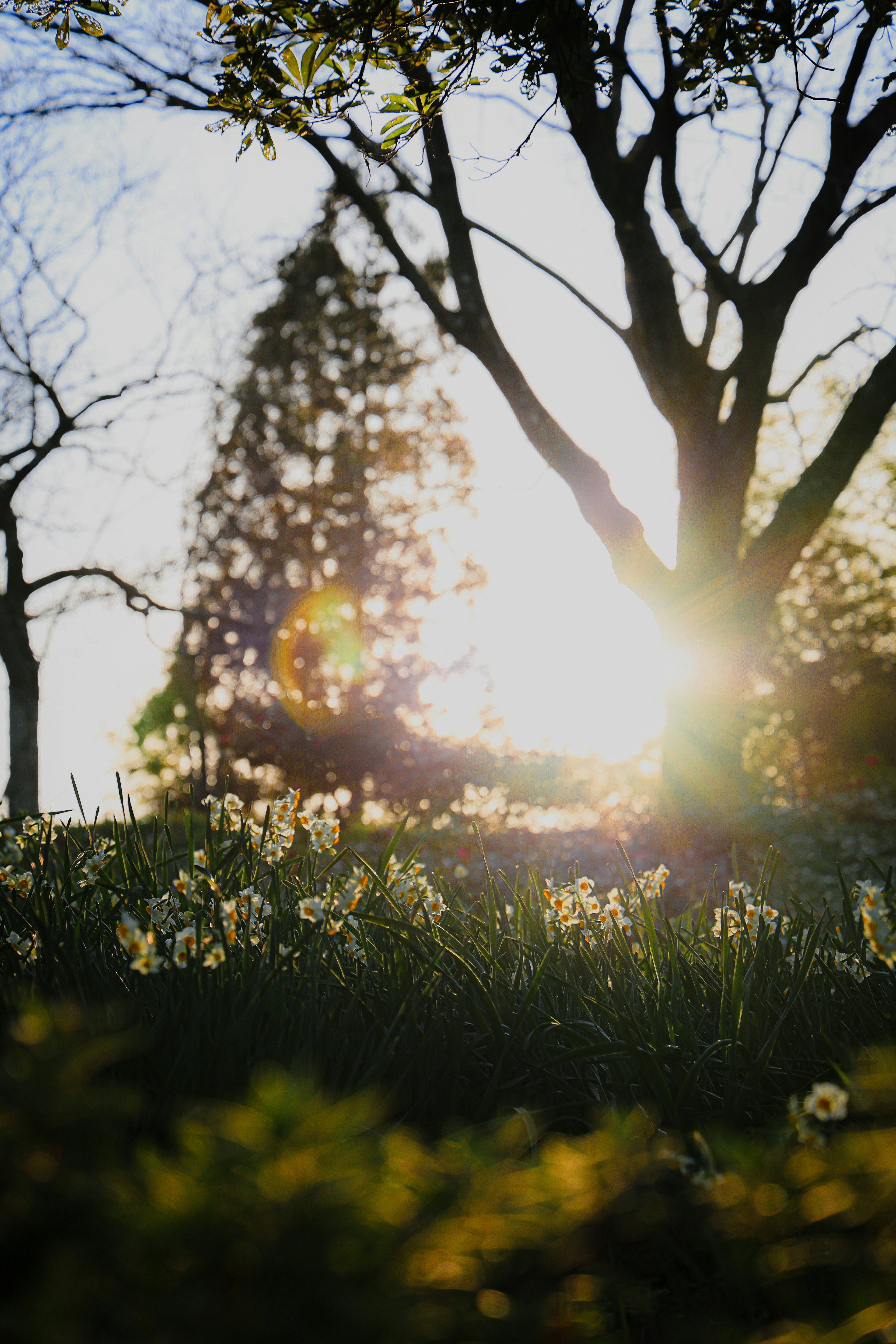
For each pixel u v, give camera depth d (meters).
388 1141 1.31
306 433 18.34
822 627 20.14
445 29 4.67
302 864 3.22
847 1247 1.56
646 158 8.60
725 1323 1.67
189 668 17.44
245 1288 1.05
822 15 4.94
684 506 9.96
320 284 15.15
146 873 3.00
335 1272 1.06
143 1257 1.03
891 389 9.07
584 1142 1.70
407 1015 2.39
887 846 10.30
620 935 2.98
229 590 17.72
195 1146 1.12
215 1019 2.13
